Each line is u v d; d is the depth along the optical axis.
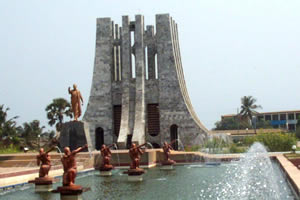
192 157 36.16
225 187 19.75
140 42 52.28
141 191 19.09
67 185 16.84
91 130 52.16
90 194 18.39
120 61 54.88
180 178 24.30
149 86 52.09
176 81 51.34
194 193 18.17
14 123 68.81
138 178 23.61
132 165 24.00
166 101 51.22
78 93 37.31
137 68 51.69
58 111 70.38
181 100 50.94
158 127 52.06
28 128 76.06
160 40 52.28
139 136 48.25
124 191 19.17
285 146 43.56
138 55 52.00
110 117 52.19
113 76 54.06
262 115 124.56
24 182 21.81
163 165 31.39
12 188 20.52
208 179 23.31
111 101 52.44
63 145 36.62
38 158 20.30
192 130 50.16
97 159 33.03
